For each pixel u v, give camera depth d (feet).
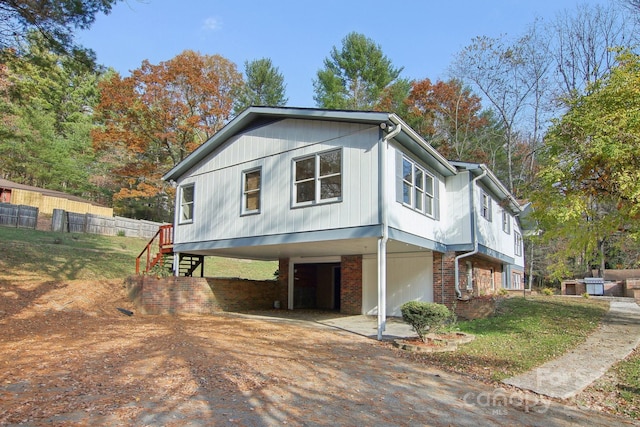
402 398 18.90
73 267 54.19
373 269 53.11
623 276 87.35
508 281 75.05
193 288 50.90
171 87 93.56
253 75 121.49
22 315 35.88
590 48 78.13
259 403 17.13
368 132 36.35
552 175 33.27
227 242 46.42
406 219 39.09
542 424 16.61
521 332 35.53
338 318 49.44
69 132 126.41
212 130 100.07
